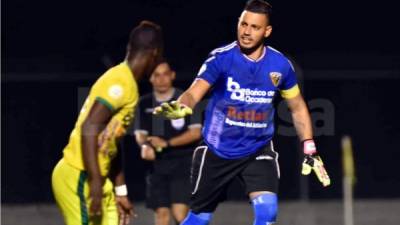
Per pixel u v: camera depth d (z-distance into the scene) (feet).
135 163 101.35
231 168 51.37
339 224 83.97
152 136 65.92
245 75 49.62
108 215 44.50
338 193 102.73
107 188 43.98
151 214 89.20
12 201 99.30
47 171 105.19
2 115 106.42
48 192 102.89
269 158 51.24
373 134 109.81
